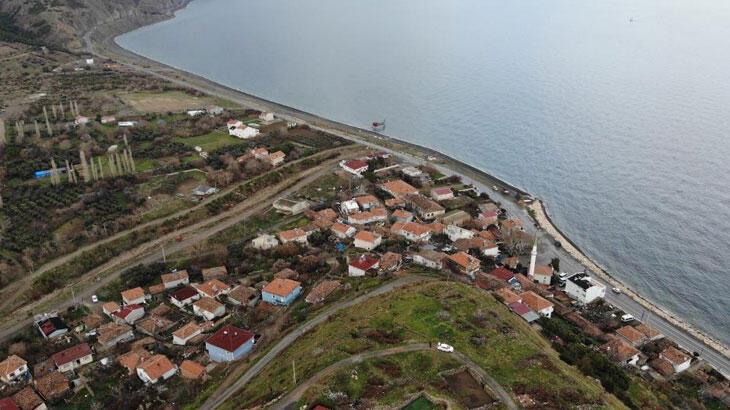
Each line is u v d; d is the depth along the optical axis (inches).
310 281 4975.4
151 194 6461.6
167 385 3742.6
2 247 5305.1
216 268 5211.6
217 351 3986.2
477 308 4060.0
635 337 4429.1
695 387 4001.0
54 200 6117.1
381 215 6200.8
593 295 4995.1
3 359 4069.9
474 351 3462.1
